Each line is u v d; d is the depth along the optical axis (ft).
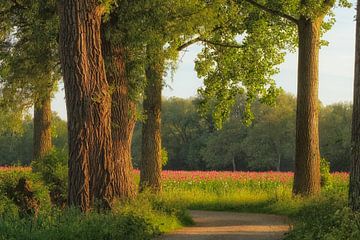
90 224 43.80
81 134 54.60
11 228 40.50
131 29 63.93
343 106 315.17
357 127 39.99
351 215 36.65
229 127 360.89
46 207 54.29
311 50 84.99
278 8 87.45
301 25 85.71
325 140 278.87
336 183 122.72
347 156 253.03
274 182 132.36
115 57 65.62
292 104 356.18
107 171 55.72
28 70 81.87
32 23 71.77
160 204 62.90
